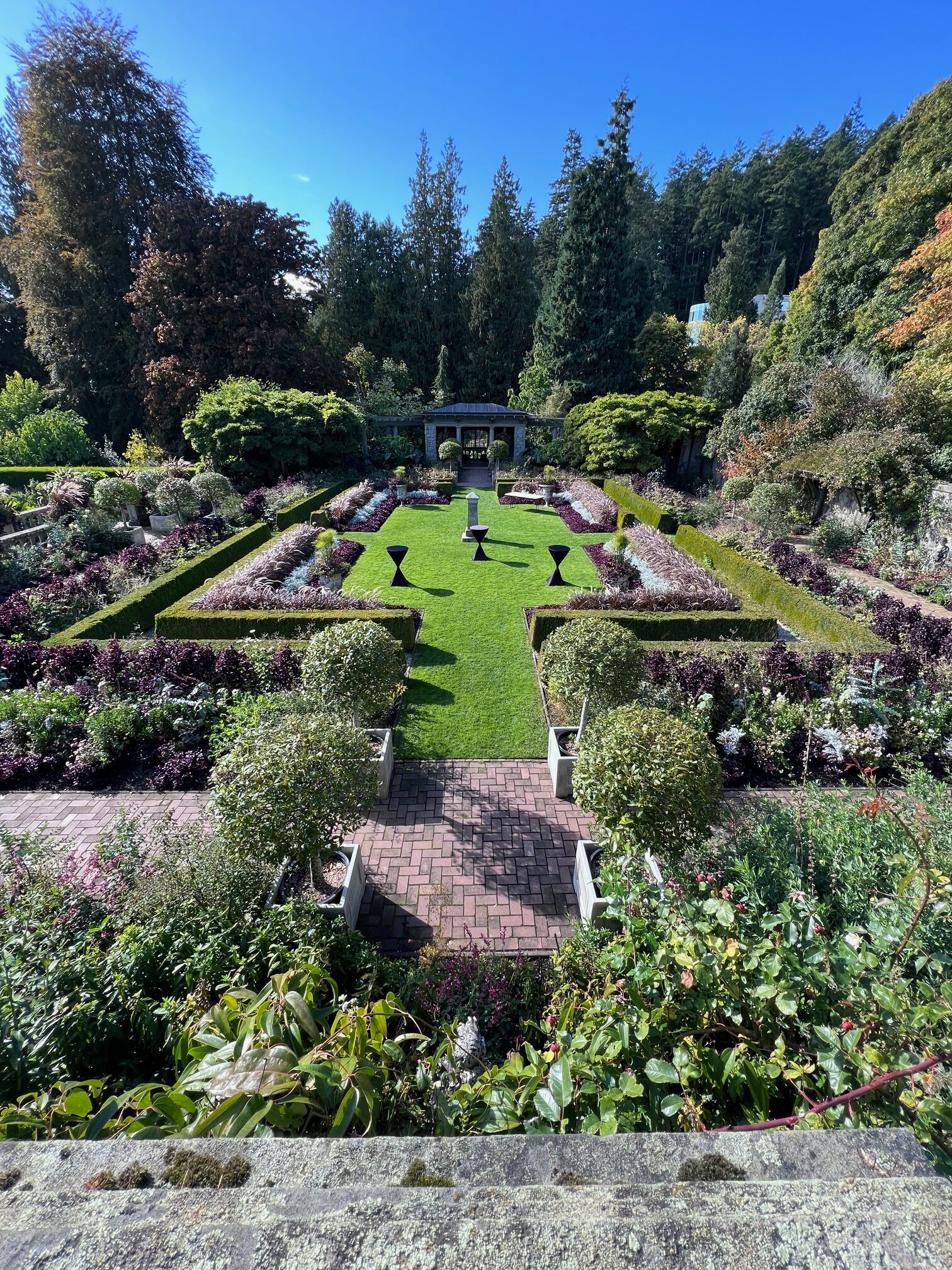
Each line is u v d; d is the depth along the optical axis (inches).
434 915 168.9
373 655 211.0
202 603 358.6
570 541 603.2
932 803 142.9
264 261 951.0
